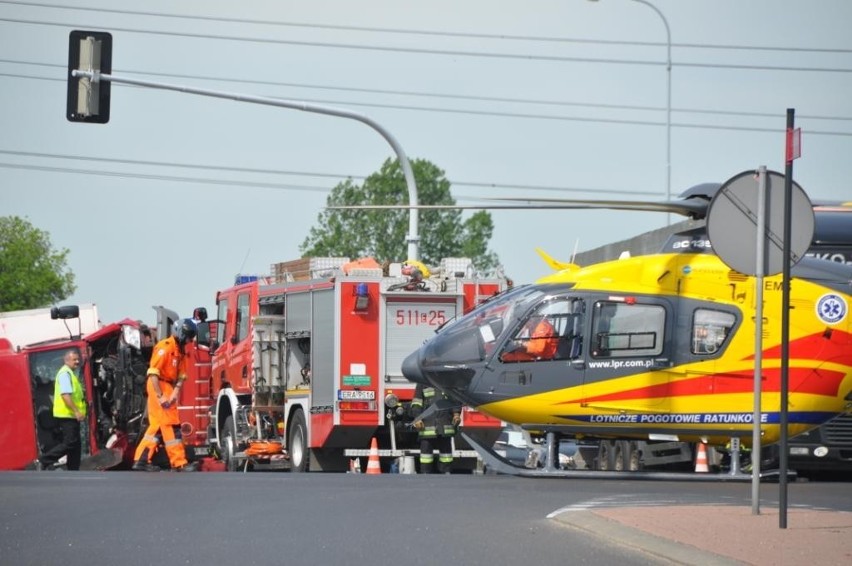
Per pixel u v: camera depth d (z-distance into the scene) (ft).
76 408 179.73
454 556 70.85
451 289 175.63
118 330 191.93
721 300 132.87
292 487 115.14
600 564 68.13
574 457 174.60
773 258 90.12
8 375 186.19
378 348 172.55
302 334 179.42
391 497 104.12
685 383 132.98
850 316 133.08
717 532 78.18
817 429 142.82
